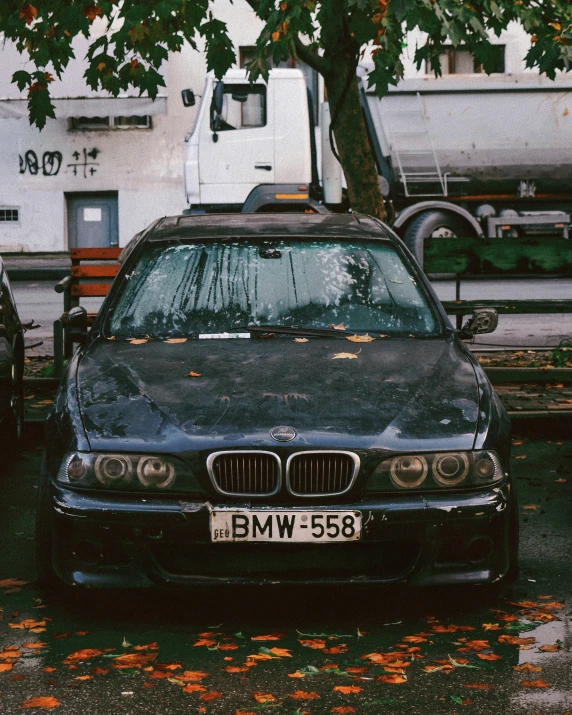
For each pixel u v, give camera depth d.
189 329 5.45
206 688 3.82
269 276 5.74
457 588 4.68
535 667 3.98
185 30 7.34
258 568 4.30
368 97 19.77
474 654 4.11
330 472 4.27
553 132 20.03
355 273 5.79
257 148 17.80
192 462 4.27
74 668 3.99
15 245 28.02
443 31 6.82
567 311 9.16
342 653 4.14
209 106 17.81
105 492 4.31
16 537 5.76
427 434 4.36
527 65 7.39
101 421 4.45
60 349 9.43
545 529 5.85
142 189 27.86
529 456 7.55
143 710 3.65
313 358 5.00
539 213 20.19
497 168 20.08
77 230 28.14
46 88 7.56
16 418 7.47
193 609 4.62
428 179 20.02
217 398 4.55
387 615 4.56
